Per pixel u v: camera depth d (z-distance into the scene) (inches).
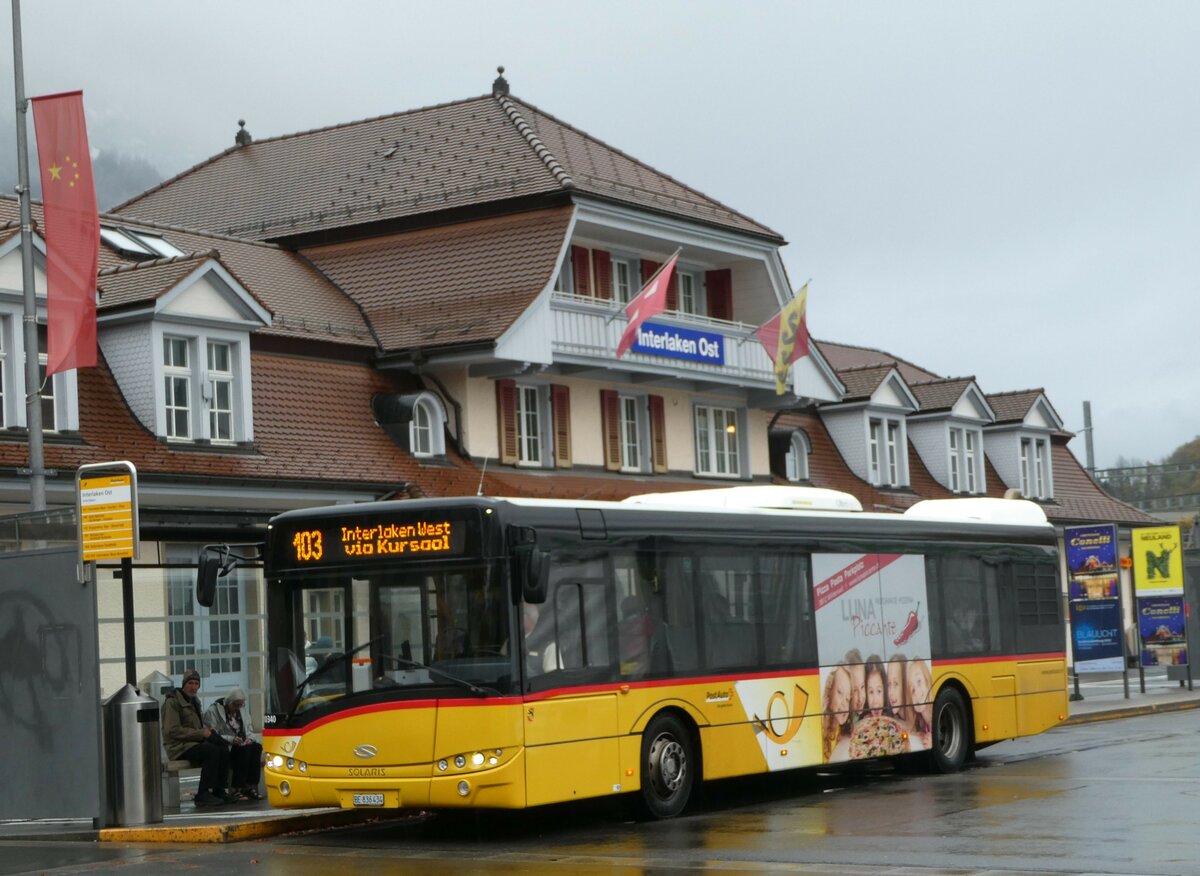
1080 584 1505.9
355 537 662.5
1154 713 1375.5
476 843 644.7
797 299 1517.0
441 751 636.1
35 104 874.8
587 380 1525.6
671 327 1546.5
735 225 1644.9
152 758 717.9
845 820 666.2
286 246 1561.3
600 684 674.2
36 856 653.3
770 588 780.6
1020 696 962.7
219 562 677.9
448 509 648.4
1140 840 567.5
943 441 2137.1
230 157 1782.7
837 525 834.8
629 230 1512.1
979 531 949.8
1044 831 600.4
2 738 733.9
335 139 1717.5
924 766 894.4
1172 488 3971.5
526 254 1425.9
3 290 1034.7
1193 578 1708.9
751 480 1722.4
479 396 1396.4
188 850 654.5
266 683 674.8
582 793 659.4
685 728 722.8
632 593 699.4
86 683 714.8
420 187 1535.4
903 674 866.8
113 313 1138.7
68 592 719.7
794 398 1711.4
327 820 721.6
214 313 1175.6
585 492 1451.8
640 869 540.4
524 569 637.9
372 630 655.8
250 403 1191.6
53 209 868.6
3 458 1003.9
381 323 1414.9
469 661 638.5
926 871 511.8
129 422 1119.6
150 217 1723.7
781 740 772.6
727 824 671.8
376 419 1326.3
